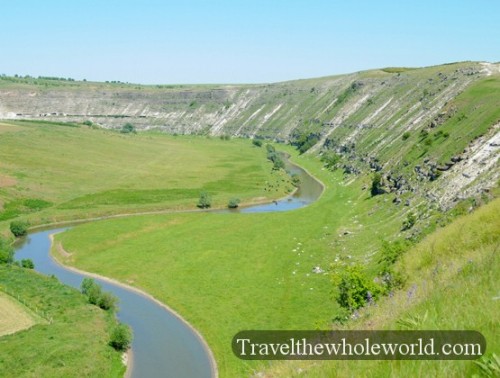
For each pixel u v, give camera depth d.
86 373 49.56
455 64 182.38
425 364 8.82
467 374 8.20
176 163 199.50
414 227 79.75
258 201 144.75
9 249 87.44
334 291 66.50
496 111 99.69
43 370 48.34
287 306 66.75
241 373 50.41
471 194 74.69
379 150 149.75
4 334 56.81
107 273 86.94
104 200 139.00
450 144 102.31
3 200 129.75
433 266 23.56
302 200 144.38
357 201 123.38
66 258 95.06
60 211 127.81
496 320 9.66
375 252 78.38
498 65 152.75
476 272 14.77
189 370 53.84
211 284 78.06
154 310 71.31
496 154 82.88
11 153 179.00
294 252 89.50
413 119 151.25
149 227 113.38
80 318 63.03
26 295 69.38
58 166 173.12
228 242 99.25
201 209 137.00
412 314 12.34
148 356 57.09
